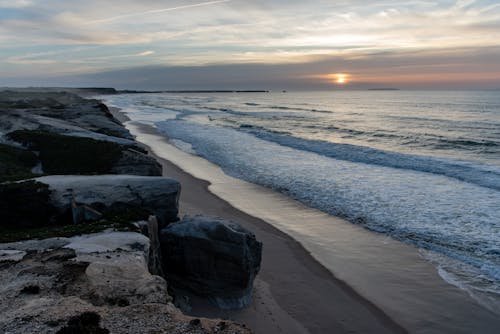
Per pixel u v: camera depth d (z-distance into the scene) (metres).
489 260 15.43
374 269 15.12
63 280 9.88
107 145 26.89
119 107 110.88
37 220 16.03
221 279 12.96
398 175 28.77
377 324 11.90
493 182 25.98
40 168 25.19
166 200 16.84
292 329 11.65
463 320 11.97
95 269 10.27
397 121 69.50
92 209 15.76
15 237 13.44
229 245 12.90
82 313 8.31
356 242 17.47
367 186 25.83
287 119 74.56
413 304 12.83
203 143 44.16
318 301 13.09
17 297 9.05
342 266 15.40
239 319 12.11
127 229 13.86
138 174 24.73
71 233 13.55
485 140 45.28
